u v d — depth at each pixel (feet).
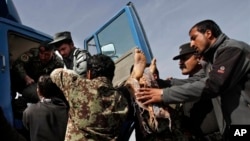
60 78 10.03
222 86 8.99
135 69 10.98
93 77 10.21
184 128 11.09
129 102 10.92
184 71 12.41
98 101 9.58
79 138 9.39
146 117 10.21
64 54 14.24
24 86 14.71
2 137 6.25
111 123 9.58
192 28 10.19
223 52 9.28
